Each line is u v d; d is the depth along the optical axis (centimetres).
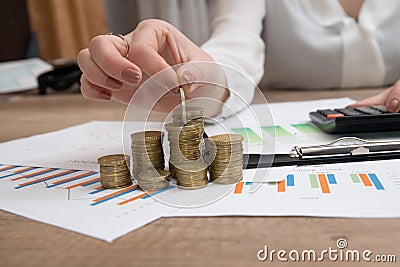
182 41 45
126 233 26
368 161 38
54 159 46
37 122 72
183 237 25
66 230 27
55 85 107
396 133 47
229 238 25
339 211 28
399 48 92
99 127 62
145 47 39
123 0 144
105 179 35
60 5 134
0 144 55
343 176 34
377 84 93
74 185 37
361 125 46
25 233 27
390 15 93
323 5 97
